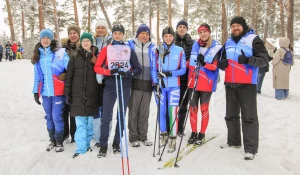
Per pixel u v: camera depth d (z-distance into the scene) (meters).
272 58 7.84
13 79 11.31
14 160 3.65
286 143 4.41
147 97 4.36
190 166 3.59
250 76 3.77
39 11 18.33
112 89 3.90
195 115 4.45
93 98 3.94
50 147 4.14
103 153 3.90
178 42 4.74
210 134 4.90
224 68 3.99
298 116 6.04
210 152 4.04
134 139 4.41
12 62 20.81
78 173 3.44
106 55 3.89
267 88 9.71
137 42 4.25
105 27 4.70
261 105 7.07
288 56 7.60
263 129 5.19
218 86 9.63
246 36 3.81
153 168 3.53
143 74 4.26
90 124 4.12
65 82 3.91
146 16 28.16
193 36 25.59
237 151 4.05
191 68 4.38
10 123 5.48
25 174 3.41
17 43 24.44
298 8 25.19
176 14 25.50
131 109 4.36
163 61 4.15
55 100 3.97
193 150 4.15
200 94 4.37
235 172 3.37
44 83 3.96
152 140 4.67
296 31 29.44
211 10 26.03
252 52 3.75
